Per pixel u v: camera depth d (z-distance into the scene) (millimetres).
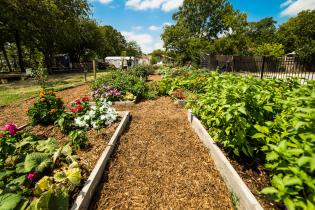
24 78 17375
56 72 26109
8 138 3027
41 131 4457
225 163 2783
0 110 6613
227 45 27766
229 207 2379
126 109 6453
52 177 2410
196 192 2633
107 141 3861
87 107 5199
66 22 26000
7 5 19203
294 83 3846
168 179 2900
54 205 2084
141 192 2654
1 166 2738
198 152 3586
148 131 4574
